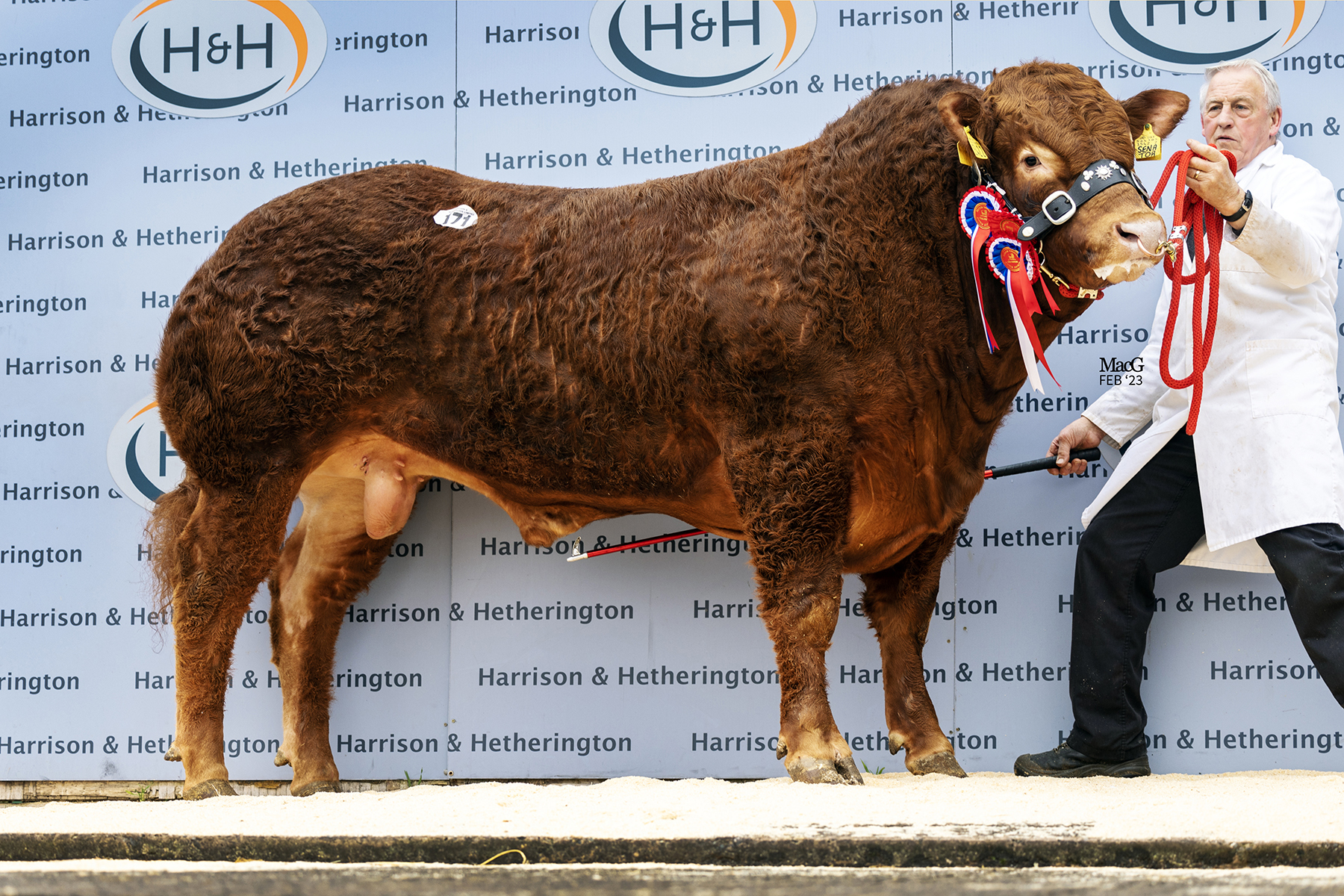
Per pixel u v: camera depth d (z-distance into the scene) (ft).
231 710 16.57
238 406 13.83
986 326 12.12
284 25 17.12
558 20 16.80
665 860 8.80
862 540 13.23
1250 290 14.01
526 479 13.99
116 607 16.79
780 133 16.48
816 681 12.39
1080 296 12.19
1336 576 13.24
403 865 8.54
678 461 13.34
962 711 15.79
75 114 17.25
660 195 13.55
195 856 9.24
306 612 15.53
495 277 13.70
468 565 16.46
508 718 16.29
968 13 16.25
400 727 16.37
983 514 15.97
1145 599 14.78
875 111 13.10
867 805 10.34
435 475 14.96
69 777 16.66
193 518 14.14
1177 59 15.99
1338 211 14.34
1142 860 8.48
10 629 16.85
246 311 13.91
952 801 10.65
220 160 17.11
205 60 17.17
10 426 17.08
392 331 13.84
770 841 8.73
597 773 16.15
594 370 13.25
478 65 16.88
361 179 14.64
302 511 16.46
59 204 17.20
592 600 16.30
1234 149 14.76
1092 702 14.60
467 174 16.79
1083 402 16.01
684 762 16.05
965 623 15.88
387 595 16.48
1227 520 13.85
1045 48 16.15
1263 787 12.38
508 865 8.58
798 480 12.37
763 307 12.46
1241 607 15.53
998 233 11.85
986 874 8.10
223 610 13.85
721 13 16.61
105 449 16.97
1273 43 15.85
